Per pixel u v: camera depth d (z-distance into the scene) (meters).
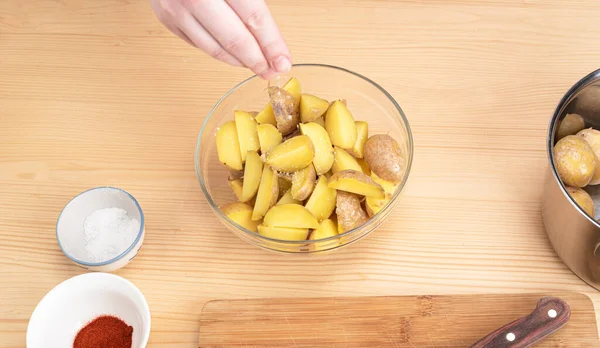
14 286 0.98
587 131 0.98
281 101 0.95
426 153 1.04
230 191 1.01
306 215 0.91
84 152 1.08
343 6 1.20
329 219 0.94
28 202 1.04
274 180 0.93
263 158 0.95
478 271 0.96
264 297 0.95
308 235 0.94
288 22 1.18
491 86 1.09
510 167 1.02
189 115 1.10
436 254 0.97
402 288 0.95
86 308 0.93
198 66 1.15
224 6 0.83
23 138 1.10
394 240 0.98
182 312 0.95
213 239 1.00
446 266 0.96
